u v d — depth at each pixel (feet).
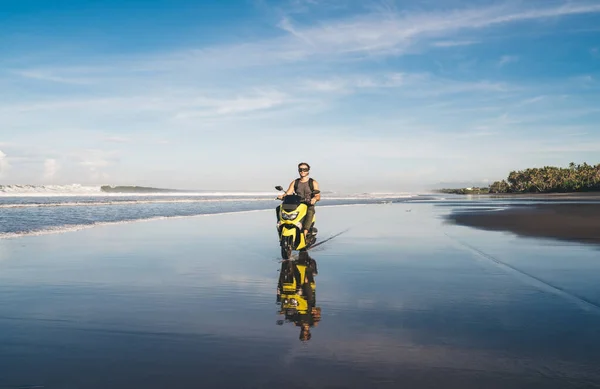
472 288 19.57
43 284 20.94
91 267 25.81
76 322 14.60
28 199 168.45
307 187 33.09
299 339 12.70
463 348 11.90
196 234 44.98
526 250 31.60
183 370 10.46
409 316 15.14
